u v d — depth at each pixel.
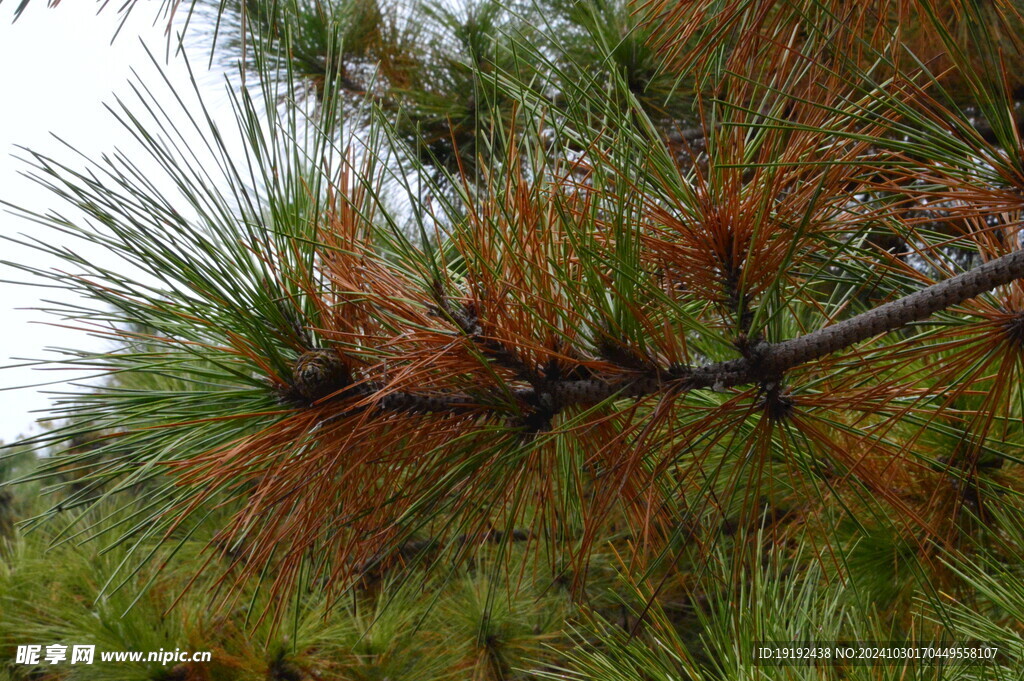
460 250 0.94
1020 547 1.05
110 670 1.39
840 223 0.98
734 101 0.93
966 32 1.14
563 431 0.93
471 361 0.94
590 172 0.94
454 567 1.02
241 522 0.95
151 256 0.93
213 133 0.95
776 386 0.95
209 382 0.96
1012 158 0.87
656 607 1.07
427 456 0.97
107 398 0.93
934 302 0.89
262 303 0.96
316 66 1.71
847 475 0.98
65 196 0.91
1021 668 1.00
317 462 0.95
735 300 0.95
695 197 0.94
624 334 0.94
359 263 0.97
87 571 1.62
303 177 1.00
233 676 1.41
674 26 1.00
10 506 2.17
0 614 1.62
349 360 0.97
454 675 1.57
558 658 1.59
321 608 1.42
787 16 0.97
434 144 1.73
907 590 1.22
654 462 1.01
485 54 1.70
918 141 0.91
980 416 0.96
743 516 0.98
